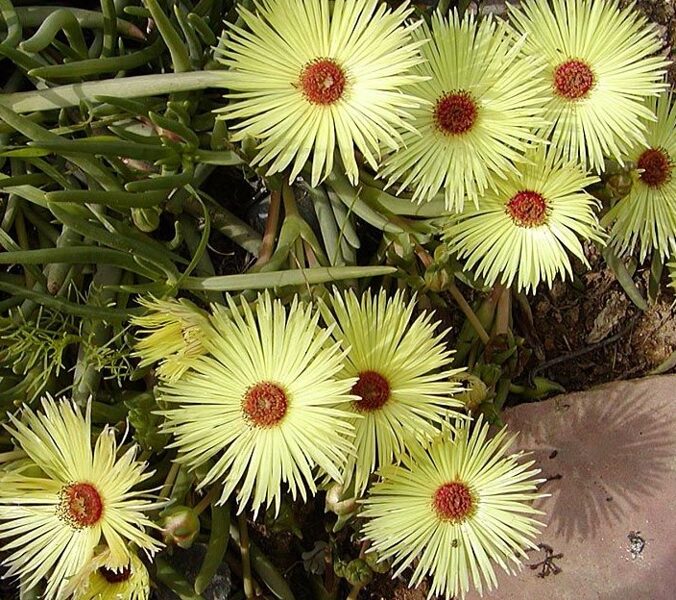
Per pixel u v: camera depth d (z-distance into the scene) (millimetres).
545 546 420
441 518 369
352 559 429
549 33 389
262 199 423
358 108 360
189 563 406
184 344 346
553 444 428
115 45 397
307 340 347
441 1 409
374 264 415
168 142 367
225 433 350
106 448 343
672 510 420
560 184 379
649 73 387
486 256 382
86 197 340
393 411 358
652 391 435
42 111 389
